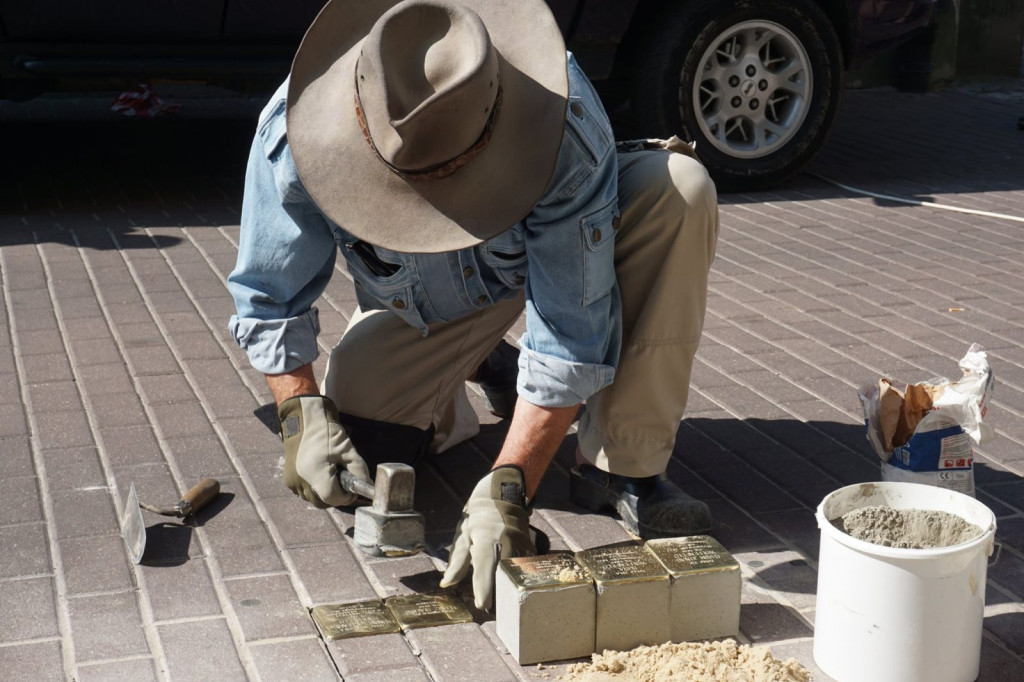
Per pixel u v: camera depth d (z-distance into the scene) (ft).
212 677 7.70
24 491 10.19
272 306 9.42
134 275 16.40
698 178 9.06
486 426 11.98
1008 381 13.15
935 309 15.66
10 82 20.20
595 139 8.33
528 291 8.80
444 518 10.03
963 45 34.65
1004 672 7.84
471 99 7.43
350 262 9.61
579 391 8.68
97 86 20.92
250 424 11.69
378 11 8.58
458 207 7.92
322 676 7.74
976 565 7.34
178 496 10.17
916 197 21.91
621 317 9.09
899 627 7.33
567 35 21.01
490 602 8.34
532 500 8.92
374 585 8.91
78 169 22.38
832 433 11.78
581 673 7.81
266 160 8.93
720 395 12.71
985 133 28.25
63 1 18.43
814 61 22.02
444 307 9.88
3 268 16.57
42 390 12.42
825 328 14.87
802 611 8.64
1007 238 19.17
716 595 8.21
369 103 7.66
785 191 22.49
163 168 22.65
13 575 8.87
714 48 21.48
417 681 7.73
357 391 10.19
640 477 9.78
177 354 13.52
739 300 15.93
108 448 11.08
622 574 8.05
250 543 9.44
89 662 7.84
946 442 9.37
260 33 19.76
